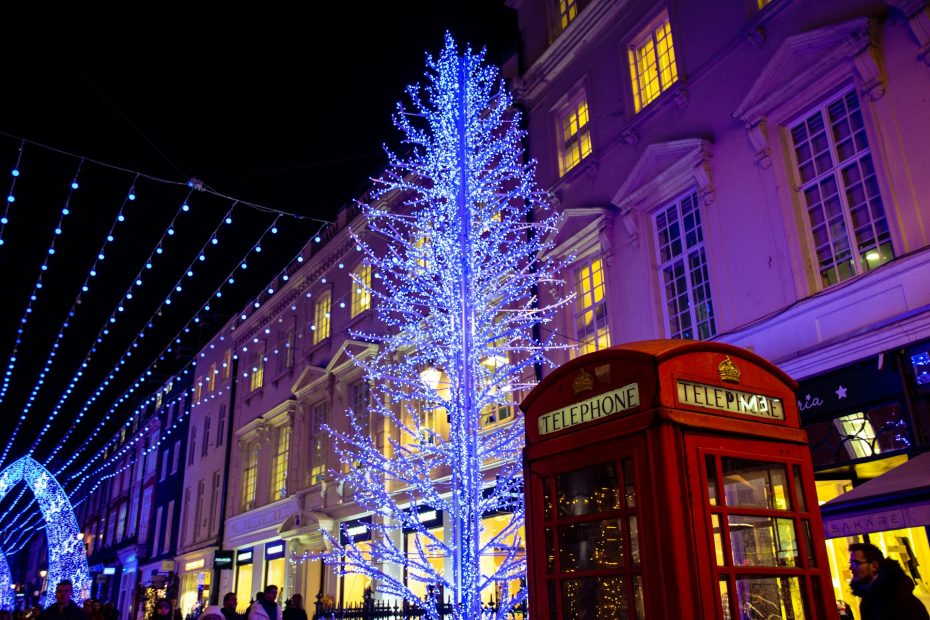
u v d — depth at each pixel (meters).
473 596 9.68
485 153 12.27
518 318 12.69
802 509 3.97
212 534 28.53
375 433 19.25
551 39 16.75
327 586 19.92
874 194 9.52
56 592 8.65
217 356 32.56
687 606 3.33
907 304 8.73
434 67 12.80
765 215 10.87
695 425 3.70
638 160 13.33
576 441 4.10
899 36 9.37
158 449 37.91
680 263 12.47
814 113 10.50
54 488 26.33
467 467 10.33
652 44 14.08
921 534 8.82
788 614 3.74
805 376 9.71
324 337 23.61
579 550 4.15
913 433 8.30
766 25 11.41
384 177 21.00
